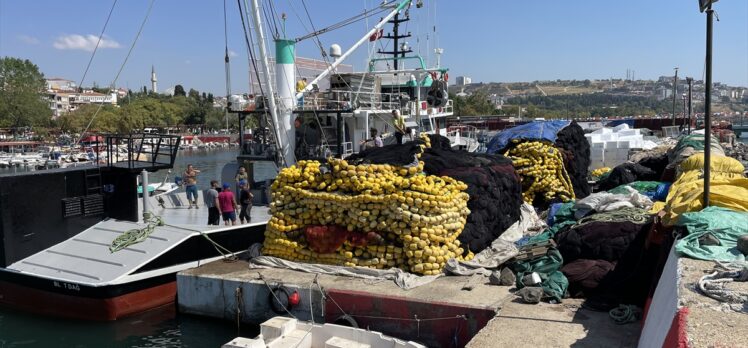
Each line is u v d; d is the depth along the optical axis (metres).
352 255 10.62
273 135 15.34
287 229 11.10
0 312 11.25
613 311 7.95
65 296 10.59
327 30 16.80
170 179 40.44
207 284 10.55
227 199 12.56
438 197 10.19
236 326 10.36
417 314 8.88
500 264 10.22
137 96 146.12
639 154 23.61
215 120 117.81
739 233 6.60
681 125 53.00
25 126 83.69
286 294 9.80
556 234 10.77
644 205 11.59
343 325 9.22
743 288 5.07
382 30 21.03
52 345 9.82
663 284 6.32
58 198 11.80
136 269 10.66
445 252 10.34
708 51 7.65
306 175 11.16
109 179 12.74
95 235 12.02
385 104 18.50
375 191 10.36
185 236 11.50
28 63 97.81
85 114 83.25
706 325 4.29
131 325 10.48
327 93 17.72
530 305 8.48
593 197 12.07
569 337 7.27
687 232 7.11
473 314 8.46
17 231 11.20
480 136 38.94
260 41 14.19
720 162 11.30
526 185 15.82
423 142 13.55
